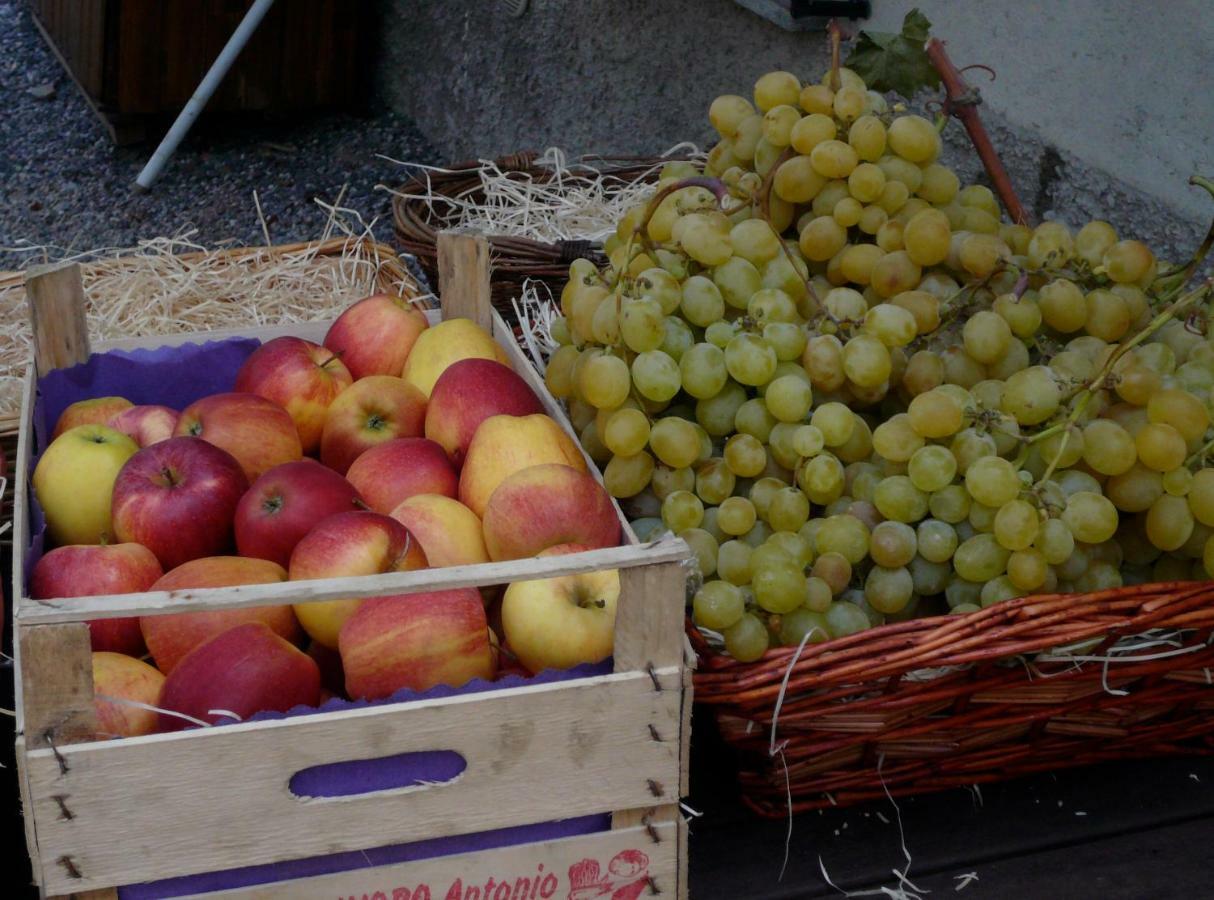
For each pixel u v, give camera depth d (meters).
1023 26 2.29
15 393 2.05
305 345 1.55
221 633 1.08
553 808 1.04
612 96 3.66
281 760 0.96
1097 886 1.29
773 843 1.35
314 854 1.00
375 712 0.97
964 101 1.74
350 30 4.88
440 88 4.65
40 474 1.33
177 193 4.48
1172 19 1.98
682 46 3.30
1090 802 1.40
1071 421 1.29
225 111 4.89
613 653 1.06
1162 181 2.06
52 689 0.90
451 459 1.42
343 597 0.91
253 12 4.30
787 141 1.53
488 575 0.94
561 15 3.80
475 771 1.01
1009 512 1.26
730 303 1.47
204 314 2.31
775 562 1.26
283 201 4.39
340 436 1.46
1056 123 2.26
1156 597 1.26
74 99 5.29
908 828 1.37
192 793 0.95
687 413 1.47
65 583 1.18
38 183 4.59
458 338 1.56
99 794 0.93
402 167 4.63
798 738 1.29
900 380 1.43
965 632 1.22
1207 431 1.37
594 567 0.96
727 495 1.39
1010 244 1.59
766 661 1.22
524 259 2.18
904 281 1.46
